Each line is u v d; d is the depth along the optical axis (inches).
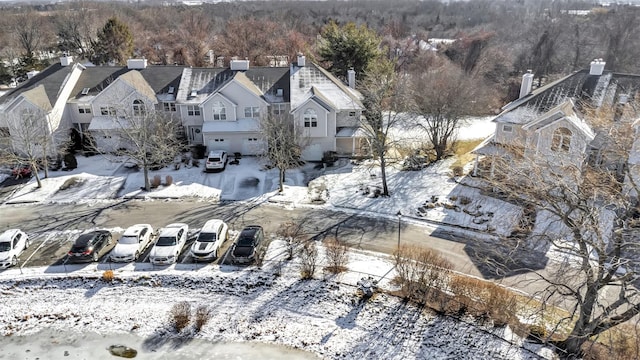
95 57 3435.0
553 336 1023.0
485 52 3548.2
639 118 1128.8
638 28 3870.6
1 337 1053.8
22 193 1678.2
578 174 1055.6
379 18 6353.3
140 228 1344.7
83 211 1556.3
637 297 1103.6
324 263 1270.9
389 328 1067.3
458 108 1936.5
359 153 2032.5
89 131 2031.3
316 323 1087.6
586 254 890.1
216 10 7509.8
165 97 2031.3
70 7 6176.2
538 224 1409.9
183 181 1772.9
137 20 5492.1
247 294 1167.0
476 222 1478.8
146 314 1113.4
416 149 2065.7
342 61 2647.6
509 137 1674.5
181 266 1258.0
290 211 1566.2
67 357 1004.6
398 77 2410.2
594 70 1689.2
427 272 1182.3
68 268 1248.2
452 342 1024.9
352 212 1563.7
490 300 1087.0
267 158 1902.1
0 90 3107.8
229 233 1414.9
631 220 898.1
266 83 2059.5
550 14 5718.5
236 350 1022.4
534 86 3186.5
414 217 1526.8
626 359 910.4
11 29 4704.7
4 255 1244.5
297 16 6003.9
